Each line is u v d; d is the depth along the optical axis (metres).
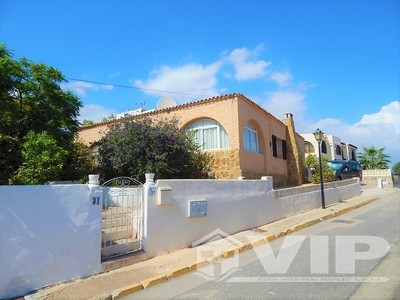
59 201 5.20
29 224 4.83
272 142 18.86
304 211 12.93
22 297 4.58
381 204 15.93
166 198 6.86
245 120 15.09
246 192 9.55
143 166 11.39
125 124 12.49
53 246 5.06
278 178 19.22
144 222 6.58
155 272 5.67
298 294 4.61
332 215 12.32
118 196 6.90
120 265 5.95
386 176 29.22
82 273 5.38
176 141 12.03
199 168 13.40
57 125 12.84
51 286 4.98
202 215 7.76
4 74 11.59
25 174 9.82
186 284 5.29
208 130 15.40
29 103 12.62
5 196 4.63
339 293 4.60
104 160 12.59
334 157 38.66
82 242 5.43
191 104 15.41
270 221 10.55
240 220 9.15
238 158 14.01
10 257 4.61
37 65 12.68
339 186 17.48
